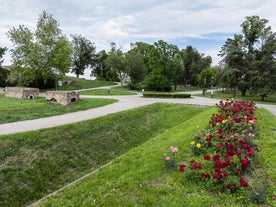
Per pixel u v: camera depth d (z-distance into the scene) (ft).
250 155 16.69
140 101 75.00
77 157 30.09
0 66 126.31
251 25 126.11
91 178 18.39
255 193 12.64
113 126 41.68
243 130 23.52
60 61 115.96
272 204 12.22
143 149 24.99
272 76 106.32
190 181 15.17
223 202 12.64
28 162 25.61
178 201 13.07
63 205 14.11
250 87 113.80
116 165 20.56
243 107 35.01
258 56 123.65
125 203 13.35
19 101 61.31
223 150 19.47
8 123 36.63
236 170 15.39
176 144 24.35
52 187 24.03
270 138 23.99
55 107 52.60
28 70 113.29
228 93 148.05
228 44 123.34
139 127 46.14
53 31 117.19
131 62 167.43
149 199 13.46
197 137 22.04
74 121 39.65
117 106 60.08
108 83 193.06
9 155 25.43
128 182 16.07
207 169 16.51
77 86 148.46
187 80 222.28
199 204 12.56
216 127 27.30
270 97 128.06
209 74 158.40
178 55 151.23
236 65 115.65
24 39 115.55
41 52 114.11
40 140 29.58
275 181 14.76
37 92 73.92
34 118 40.98
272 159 18.10
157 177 16.46
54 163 27.22
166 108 63.82
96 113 48.62
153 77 149.69
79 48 219.82
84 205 13.71
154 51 148.36
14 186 22.17
